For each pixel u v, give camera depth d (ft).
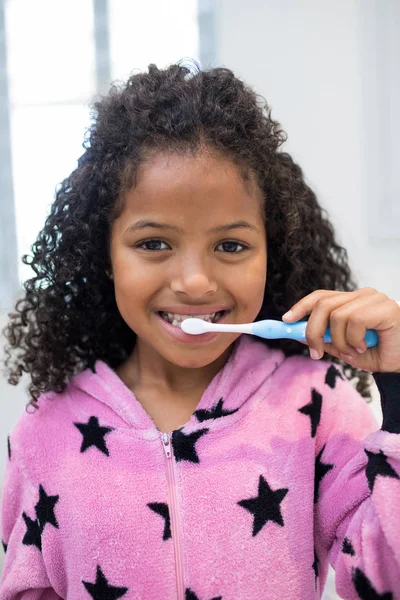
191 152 1.98
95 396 2.30
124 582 2.05
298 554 2.08
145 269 2.03
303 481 2.15
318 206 2.70
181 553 2.05
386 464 1.85
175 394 2.35
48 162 3.72
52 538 2.16
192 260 1.97
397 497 1.81
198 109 2.06
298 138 3.73
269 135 2.30
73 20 3.70
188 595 2.02
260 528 2.07
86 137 2.41
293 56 3.69
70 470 2.18
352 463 2.10
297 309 1.93
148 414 2.27
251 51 3.71
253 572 2.03
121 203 2.11
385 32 3.58
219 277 2.02
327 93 3.68
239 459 2.14
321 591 2.29
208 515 2.07
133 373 2.47
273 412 2.24
